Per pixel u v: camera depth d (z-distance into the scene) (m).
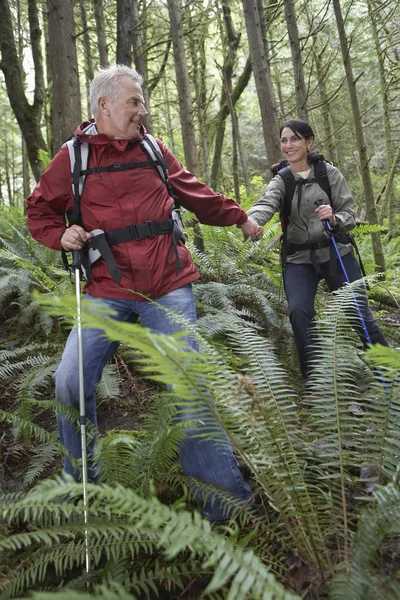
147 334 1.23
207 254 5.06
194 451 2.10
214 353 2.18
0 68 8.24
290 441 2.03
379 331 3.23
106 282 2.29
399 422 1.97
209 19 9.70
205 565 1.18
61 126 5.97
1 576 1.84
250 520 2.04
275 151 6.16
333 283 3.36
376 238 6.36
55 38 5.94
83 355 2.19
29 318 4.13
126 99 2.22
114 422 3.18
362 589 1.34
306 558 1.71
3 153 21.31
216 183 11.43
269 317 4.04
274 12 6.83
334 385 2.15
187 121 7.04
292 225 3.34
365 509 1.83
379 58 10.62
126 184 2.27
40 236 2.42
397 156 11.44
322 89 10.48
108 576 1.71
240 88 10.74
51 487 1.40
